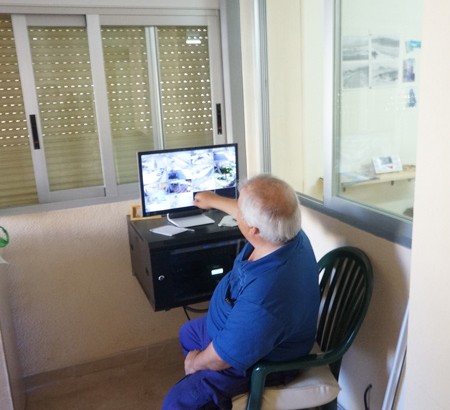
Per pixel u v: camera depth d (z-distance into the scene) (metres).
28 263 2.23
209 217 2.18
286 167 2.53
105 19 2.21
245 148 2.62
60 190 2.30
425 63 1.09
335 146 1.89
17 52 2.10
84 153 2.31
